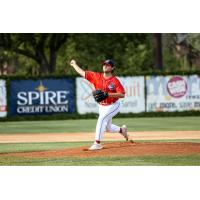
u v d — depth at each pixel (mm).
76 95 72688
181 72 73562
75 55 105812
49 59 103688
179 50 118500
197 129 52312
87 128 56438
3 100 71938
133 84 73125
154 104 73500
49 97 72625
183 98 73812
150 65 113125
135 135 46812
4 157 33906
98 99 33906
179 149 35062
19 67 127125
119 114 72875
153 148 35281
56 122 67125
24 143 41562
